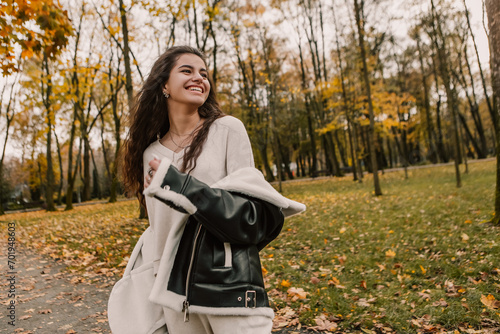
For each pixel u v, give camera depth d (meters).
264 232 1.15
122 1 8.73
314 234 6.45
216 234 1.06
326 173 33.00
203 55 1.43
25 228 10.66
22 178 39.06
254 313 1.07
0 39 5.14
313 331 2.94
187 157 1.24
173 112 1.39
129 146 1.46
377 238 5.80
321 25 22.89
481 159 30.61
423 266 4.18
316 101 24.55
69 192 19.08
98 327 3.29
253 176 1.18
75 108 17.12
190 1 8.70
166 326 1.26
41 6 4.96
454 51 19.11
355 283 3.90
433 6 11.30
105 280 4.71
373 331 2.83
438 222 6.38
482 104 37.31
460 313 2.92
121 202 20.02
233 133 1.29
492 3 5.36
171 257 1.17
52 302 3.99
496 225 5.66
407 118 29.98
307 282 4.07
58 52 5.54
